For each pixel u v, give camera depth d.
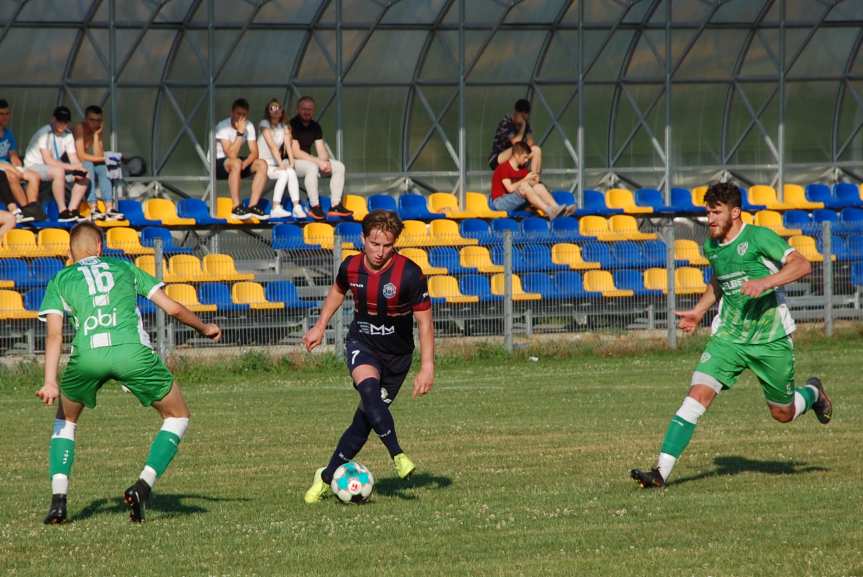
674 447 29.81
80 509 29.17
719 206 29.56
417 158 91.62
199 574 22.78
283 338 66.12
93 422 45.41
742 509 27.42
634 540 24.75
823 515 26.64
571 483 31.25
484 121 92.69
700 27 94.19
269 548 24.70
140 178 85.06
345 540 25.34
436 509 28.31
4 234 68.56
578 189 91.88
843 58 98.75
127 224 75.38
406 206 85.00
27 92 82.94
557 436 39.78
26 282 65.50
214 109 85.25
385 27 88.00
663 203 95.50
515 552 24.03
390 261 28.72
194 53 85.12
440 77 90.75
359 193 90.62
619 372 59.16
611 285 73.38
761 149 98.56
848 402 46.59
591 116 94.75
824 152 100.12
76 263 27.11
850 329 71.31
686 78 95.69
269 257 76.19
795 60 97.56
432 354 28.94
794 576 21.80
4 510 29.03
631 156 96.12
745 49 96.31
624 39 93.44
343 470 29.28
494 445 38.12
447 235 79.38
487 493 30.17
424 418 44.69
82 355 26.47
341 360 62.91
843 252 78.31
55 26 81.44
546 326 69.81
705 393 29.95
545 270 74.69
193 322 27.42
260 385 56.34
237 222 77.44
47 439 41.50
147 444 39.94
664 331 69.56
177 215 79.88
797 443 37.09
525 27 90.62
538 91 93.19
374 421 28.17
